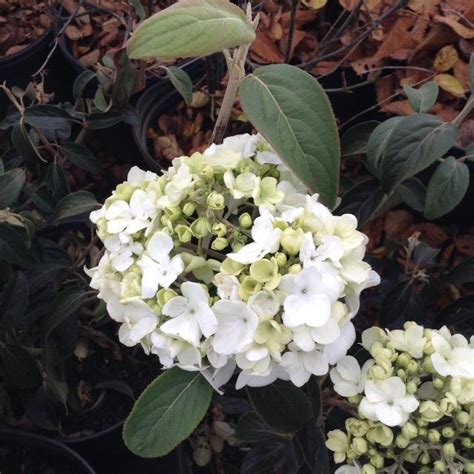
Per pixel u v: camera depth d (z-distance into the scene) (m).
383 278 0.46
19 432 0.44
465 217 0.52
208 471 0.47
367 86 0.55
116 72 0.49
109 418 0.47
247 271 0.25
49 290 0.45
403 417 0.27
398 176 0.34
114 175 0.61
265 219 0.25
